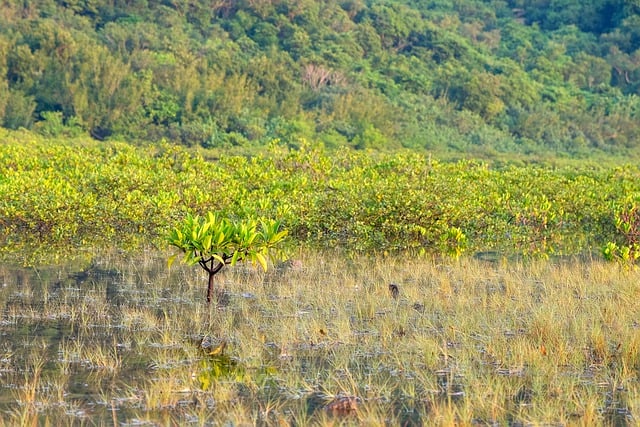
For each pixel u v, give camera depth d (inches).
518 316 537.3
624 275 673.0
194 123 2647.6
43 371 414.0
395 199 933.8
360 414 359.3
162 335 479.5
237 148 2519.7
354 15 4151.1
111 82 2728.8
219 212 935.7
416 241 907.4
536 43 4463.6
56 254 783.7
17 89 2760.8
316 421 354.6
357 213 928.9
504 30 4601.4
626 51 4347.9
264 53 3489.2
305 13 3853.3
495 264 788.0
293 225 920.3
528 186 1218.0
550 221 1039.6
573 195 1128.8
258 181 1159.6
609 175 1435.8
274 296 603.2
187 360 436.8
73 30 3230.8
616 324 506.0
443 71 3627.0
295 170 1248.8
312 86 3341.5
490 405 371.9
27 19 3184.1
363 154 1473.9
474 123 3262.8
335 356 445.4
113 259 761.6
